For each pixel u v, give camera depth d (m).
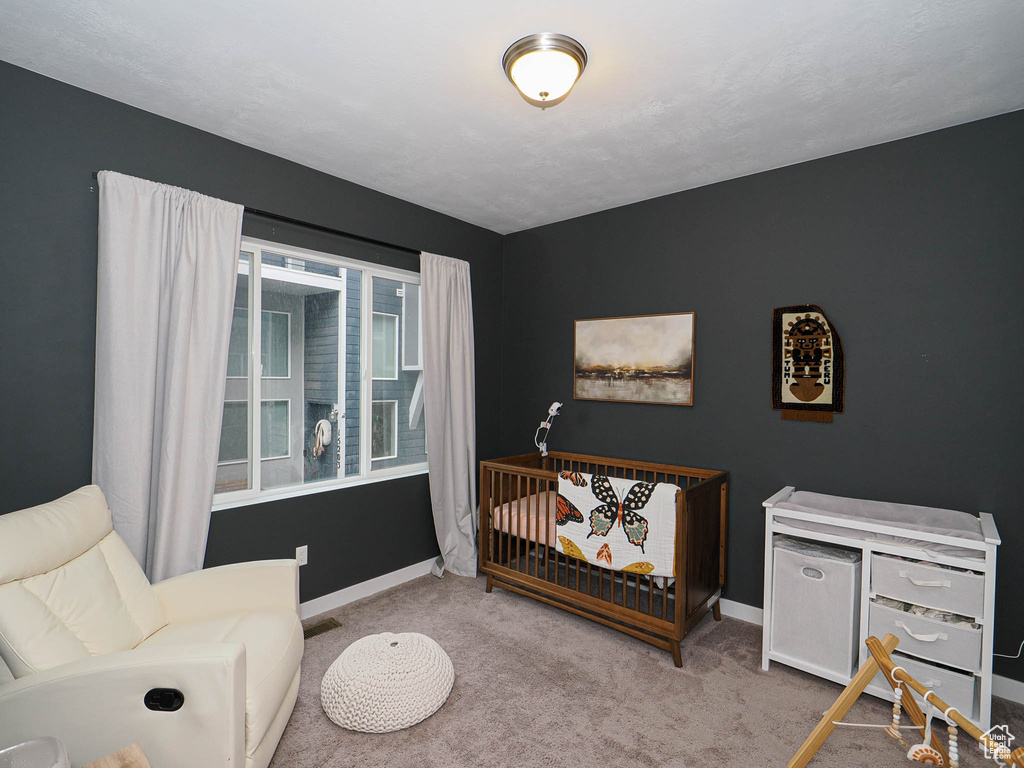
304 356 3.02
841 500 2.49
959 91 2.02
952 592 1.98
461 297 3.68
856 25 1.62
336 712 1.95
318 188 2.91
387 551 3.34
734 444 2.95
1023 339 2.17
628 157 2.67
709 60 1.82
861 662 2.23
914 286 2.41
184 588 1.98
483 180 3.01
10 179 1.95
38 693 1.36
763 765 1.79
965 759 1.83
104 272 2.10
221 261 2.45
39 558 1.52
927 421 2.39
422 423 3.70
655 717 2.04
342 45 1.77
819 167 2.67
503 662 2.43
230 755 1.39
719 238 3.00
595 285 3.56
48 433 2.05
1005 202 2.20
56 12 1.62
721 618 2.94
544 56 1.70
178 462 2.32
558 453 3.70
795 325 2.73
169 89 2.09
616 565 2.62
